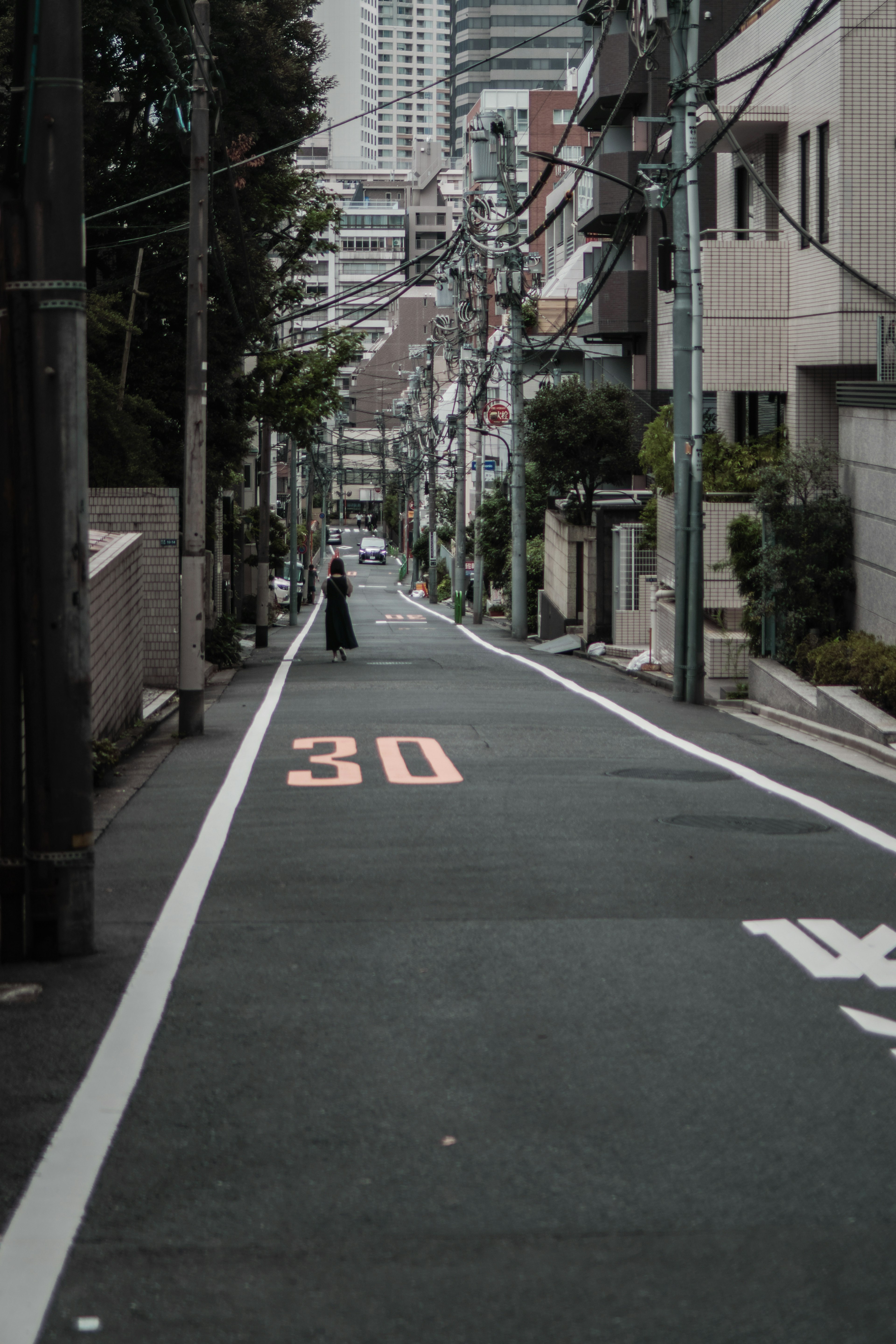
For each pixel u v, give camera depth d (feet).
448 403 278.26
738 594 78.69
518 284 125.39
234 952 23.97
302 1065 18.61
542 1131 16.42
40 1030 20.08
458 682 81.25
